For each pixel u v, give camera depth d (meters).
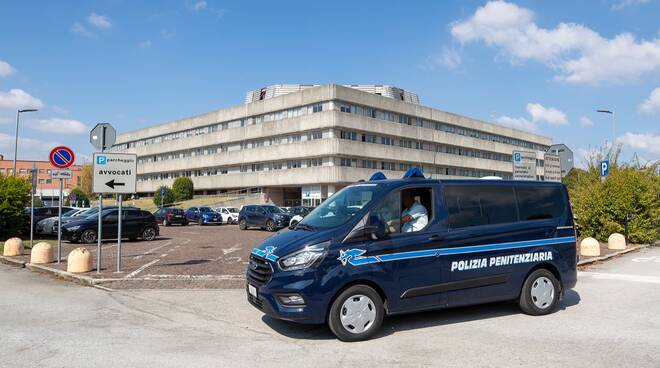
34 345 5.22
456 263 5.98
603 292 8.23
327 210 6.19
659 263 12.07
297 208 30.77
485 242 6.21
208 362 4.67
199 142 71.81
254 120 64.06
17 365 4.54
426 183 6.09
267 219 27.89
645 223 16.58
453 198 6.16
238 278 9.70
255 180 63.16
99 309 7.12
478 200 6.33
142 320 6.43
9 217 18.78
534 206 6.74
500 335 5.62
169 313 6.85
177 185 68.38
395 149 60.16
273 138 61.22
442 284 5.87
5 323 6.24
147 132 83.88
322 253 5.32
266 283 5.42
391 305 5.59
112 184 10.40
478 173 75.69
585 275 10.11
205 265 11.73
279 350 5.07
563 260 6.82
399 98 68.69
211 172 71.38
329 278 5.29
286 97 58.94
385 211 5.75
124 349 5.09
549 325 6.06
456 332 5.75
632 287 8.70
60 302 7.62
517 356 4.83
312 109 56.31
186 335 5.68
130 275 10.06
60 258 12.20
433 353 4.95
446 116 68.38
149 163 83.62
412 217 5.88
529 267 6.52
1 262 13.00
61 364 4.58
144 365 4.56
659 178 18.78
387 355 4.89
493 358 4.78
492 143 76.50
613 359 4.72
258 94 70.50
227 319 6.49
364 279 5.46
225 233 26.12
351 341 5.38
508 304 7.29
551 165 14.51
